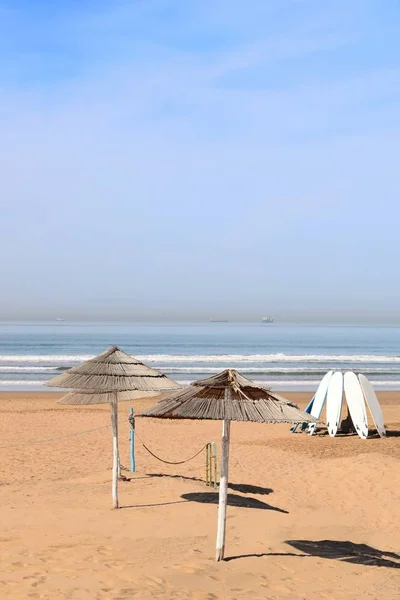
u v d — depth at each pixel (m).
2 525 11.12
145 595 7.45
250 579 8.62
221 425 27.33
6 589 7.35
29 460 19.36
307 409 25.02
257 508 13.63
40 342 129.25
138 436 24.28
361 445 21.50
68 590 7.40
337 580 9.09
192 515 12.41
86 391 13.95
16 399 37.38
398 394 43.44
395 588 8.96
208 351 104.12
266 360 76.06
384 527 13.02
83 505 13.07
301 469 18.05
